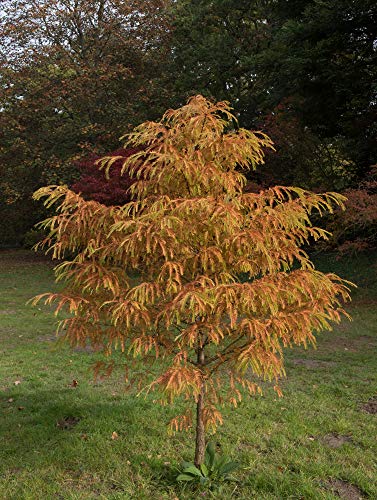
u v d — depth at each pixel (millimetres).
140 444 4402
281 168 16406
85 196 15672
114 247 3262
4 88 20844
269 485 3711
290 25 13992
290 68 13891
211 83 22453
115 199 15008
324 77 14297
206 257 3201
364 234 13695
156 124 3586
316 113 15289
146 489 3629
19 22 20453
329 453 4270
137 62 21500
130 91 21406
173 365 3193
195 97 3664
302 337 3346
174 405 5324
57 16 20531
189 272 3529
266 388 6043
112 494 3568
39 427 4762
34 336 8969
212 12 21672
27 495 3553
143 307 3143
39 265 20297
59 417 4992
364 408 5410
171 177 3467
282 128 15836
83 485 3725
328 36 13922
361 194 10883
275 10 16234
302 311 3273
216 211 3045
